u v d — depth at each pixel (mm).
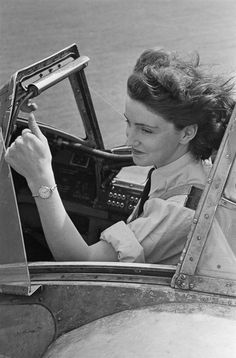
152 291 1597
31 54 5898
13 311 1655
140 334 1523
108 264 1665
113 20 6895
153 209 1779
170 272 1638
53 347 1588
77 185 2746
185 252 1587
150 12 7211
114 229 1786
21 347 1642
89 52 5938
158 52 1791
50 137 2766
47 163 1741
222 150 1538
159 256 1771
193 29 6578
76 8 7301
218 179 1543
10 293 1659
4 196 1641
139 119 1727
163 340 1498
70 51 2312
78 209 2725
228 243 1570
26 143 1714
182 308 1572
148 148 1762
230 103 1741
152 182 1849
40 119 3438
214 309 1566
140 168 2736
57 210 1751
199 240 1573
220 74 1777
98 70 5324
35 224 2680
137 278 1637
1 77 5398
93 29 6637
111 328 1562
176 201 1756
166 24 6793
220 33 6391
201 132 1746
